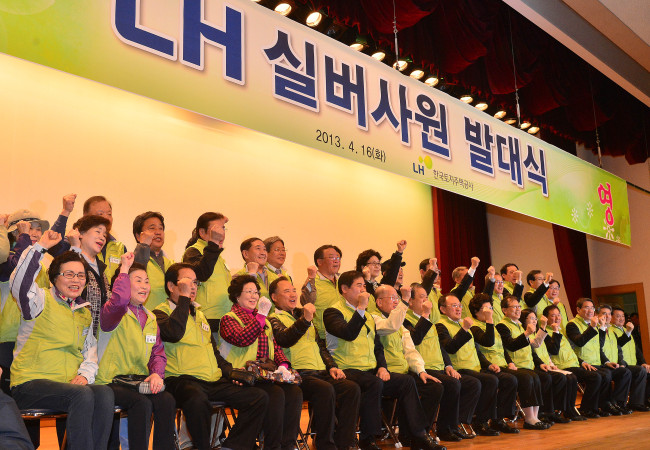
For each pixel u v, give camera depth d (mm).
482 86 6992
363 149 4125
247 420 3150
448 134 4863
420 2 5578
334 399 3498
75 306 2850
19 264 2658
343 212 7801
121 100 5926
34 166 5254
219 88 3383
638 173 9133
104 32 2969
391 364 4168
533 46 7305
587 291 8977
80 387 2652
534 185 5703
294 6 5488
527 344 5203
